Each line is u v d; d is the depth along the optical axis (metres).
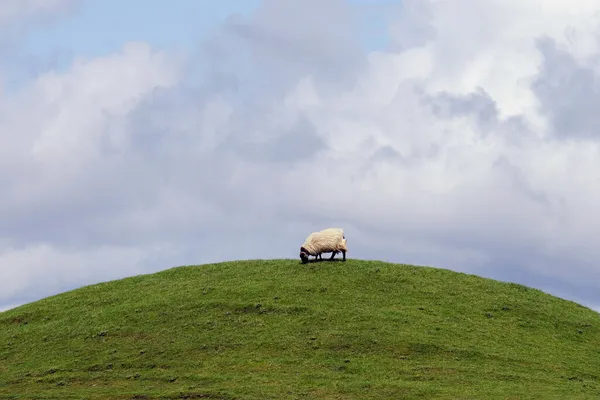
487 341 51.09
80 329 55.75
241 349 49.94
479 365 47.06
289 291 58.47
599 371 48.25
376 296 57.66
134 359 49.88
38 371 49.53
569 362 49.28
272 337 51.12
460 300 58.31
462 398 41.12
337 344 49.72
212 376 46.12
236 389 43.62
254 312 55.12
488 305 57.91
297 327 52.41
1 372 50.31
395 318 53.28
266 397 42.25
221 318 54.62
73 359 50.97
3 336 57.38
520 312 57.34
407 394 42.12
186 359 49.28
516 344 51.28
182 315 55.78
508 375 45.38
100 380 47.25
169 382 46.06
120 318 56.75
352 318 53.31
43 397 44.47
